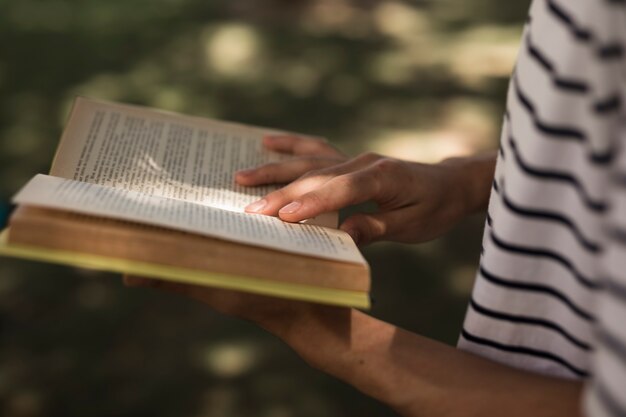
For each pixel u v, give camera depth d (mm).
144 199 840
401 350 830
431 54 3760
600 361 662
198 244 778
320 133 3131
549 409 791
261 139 1117
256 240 793
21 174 2797
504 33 3992
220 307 844
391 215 1018
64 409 1892
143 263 775
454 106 3320
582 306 769
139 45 3746
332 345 833
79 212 769
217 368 1999
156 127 1078
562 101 740
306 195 926
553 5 745
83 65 3578
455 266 2354
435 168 1060
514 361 825
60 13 3998
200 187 993
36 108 3229
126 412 1888
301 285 787
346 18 4066
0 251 762
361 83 3477
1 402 1902
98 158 997
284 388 1941
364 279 792
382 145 3061
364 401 1909
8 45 3688
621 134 677
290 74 3541
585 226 743
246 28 3920
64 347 2064
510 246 786
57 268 2322
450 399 810
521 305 805
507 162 789
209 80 3482
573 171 751
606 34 702
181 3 4133
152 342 2078
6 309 2178
